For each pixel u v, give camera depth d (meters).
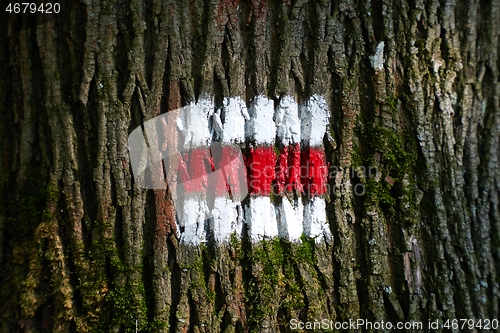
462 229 1.81
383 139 1.76
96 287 1.58
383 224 1.77
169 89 1.62
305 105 1.73
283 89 1.69
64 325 1.58
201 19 1.64
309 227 1.73
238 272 1.65
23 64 1.63
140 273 1.60
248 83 1.69
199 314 1.60
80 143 1.62
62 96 1.62
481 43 1.86
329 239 1.74
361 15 1.76
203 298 1.61
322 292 1.72
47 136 1.62
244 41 1.69
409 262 1.77
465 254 1.81
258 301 1.63
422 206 1.81
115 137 1.59
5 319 1.58
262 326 1.62
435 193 1.79
